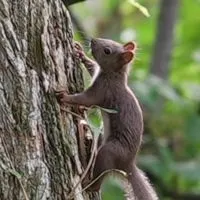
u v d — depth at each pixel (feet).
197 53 70.59
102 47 38.22
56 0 34.40
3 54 31.99
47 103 33.09
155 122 58.44
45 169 32.30
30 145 32.01
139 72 63.62
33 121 32.19
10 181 31.27
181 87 65.10
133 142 36.06
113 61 37.83
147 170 57.77
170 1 63.72
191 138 58.65
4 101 31.71
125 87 37.27
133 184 36.11
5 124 31.58
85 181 34.45
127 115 36.29
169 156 57.72
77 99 34.58
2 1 32.42
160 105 59.57
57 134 33.17
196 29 76.38
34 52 33.01
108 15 86.43
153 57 64.03
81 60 37.14
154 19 81.71
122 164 35.73
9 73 31.99
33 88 32.42
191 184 61.31
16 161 31.63
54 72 33.65
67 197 33.06
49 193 32.35
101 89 36.65
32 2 33.27
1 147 31.32
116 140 35.91
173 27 63.87
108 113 36.45
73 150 33.76
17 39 32.55
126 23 84.99
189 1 76.79
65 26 34.76
